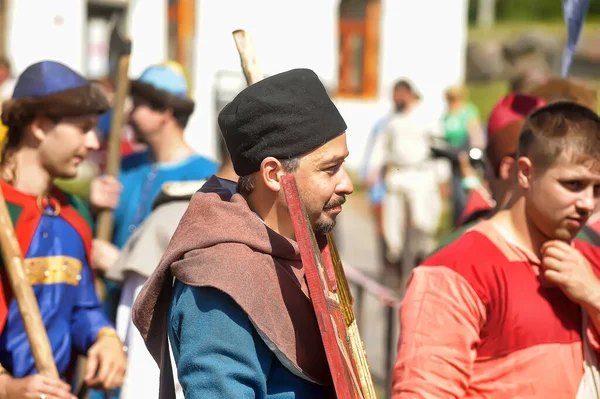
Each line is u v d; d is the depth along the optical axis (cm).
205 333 534
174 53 3759
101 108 845
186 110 1126
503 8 9644
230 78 3634
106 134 1532
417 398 634
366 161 2784
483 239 675
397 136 2670
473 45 6981
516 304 651
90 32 3497
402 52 4569
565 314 657
